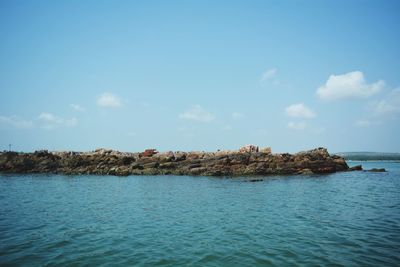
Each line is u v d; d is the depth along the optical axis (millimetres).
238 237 17953
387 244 16422
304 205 29078
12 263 13703
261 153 71562
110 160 73875
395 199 32781
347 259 14172
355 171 79125
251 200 32219
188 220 22609
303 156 72562
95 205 29109
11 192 37938
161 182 51312
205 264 13672
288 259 14242
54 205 28938
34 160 72812
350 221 22109
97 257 14547
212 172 63875
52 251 15367
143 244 16609
